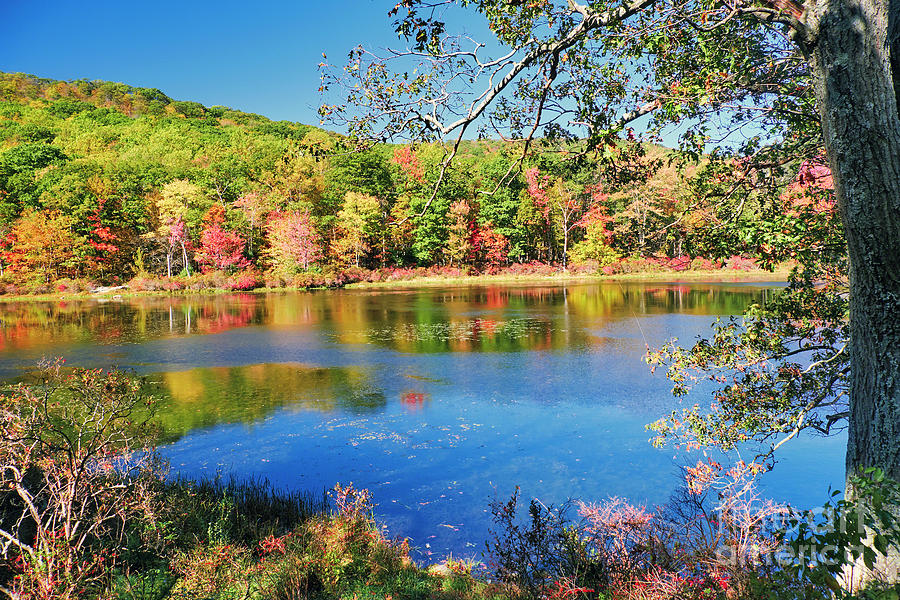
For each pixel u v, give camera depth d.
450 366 16.17
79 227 49.12
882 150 2.49
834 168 2.67
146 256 55.06
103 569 4.27
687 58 4.22
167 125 109.25
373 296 41.75
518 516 6.70
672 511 5.63
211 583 4.68
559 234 60.31
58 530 4.39
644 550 4.45
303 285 50.88
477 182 61.69
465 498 7.35
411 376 15.02
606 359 16.52
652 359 6.25
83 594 3.92
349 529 5.58
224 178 67.69
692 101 3.92
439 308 32.28
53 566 3.69
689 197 5.17
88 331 24.14
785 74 4.46
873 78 2.49
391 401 12.54
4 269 49.03
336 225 59.66
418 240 61.38
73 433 6.21
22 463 4.31
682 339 19.00
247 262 55.75
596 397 12.27
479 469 8.35
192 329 24.67
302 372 15.76
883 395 2.68
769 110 4.46
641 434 9.62
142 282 46.28
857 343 2.82
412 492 7.62
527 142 4.06
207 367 16.52
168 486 6.97
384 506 7.19
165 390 13.78
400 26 3.73
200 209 58.19
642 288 42.00
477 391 13.19
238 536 6.04
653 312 26.97
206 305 36.25
